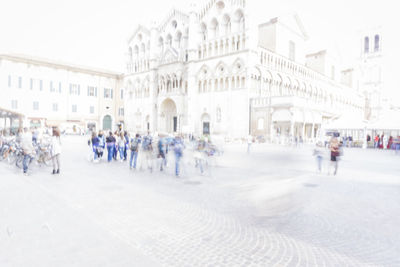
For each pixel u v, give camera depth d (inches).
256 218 248.5
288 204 218.5
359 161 839.1
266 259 193.5
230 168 615.5
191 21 2042.3
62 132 2481.5
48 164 640.4
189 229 248.4
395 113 1371.8
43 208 292.0
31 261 176.7
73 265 172.7
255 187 233.1
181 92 2122.3
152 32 2417.6
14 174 493.0
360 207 330.3
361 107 3324.3
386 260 195.3
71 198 342.6
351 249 213.2
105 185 428.1
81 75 2642.7
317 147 615.5
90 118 2696.9
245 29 1752.0
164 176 521.3
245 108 1738.4
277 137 1503.4
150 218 276.4
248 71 1721.2
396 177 549.0
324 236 237.9
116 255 189.6
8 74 2199.8
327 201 355.3
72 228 238.2
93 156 740.0
